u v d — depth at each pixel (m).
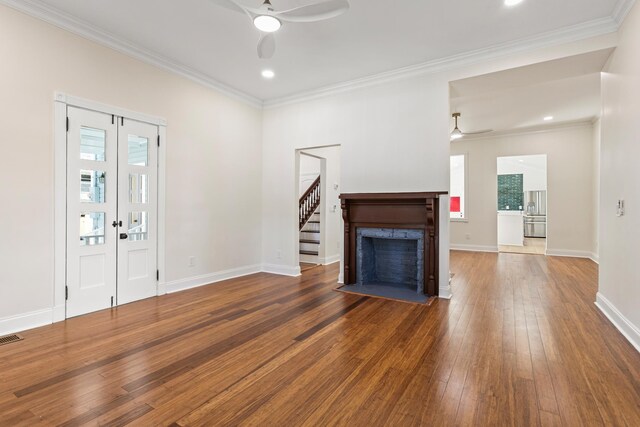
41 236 3.03
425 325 3.11
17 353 2.47
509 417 1.73
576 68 3.61
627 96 2.83
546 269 5.85
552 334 2.87
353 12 3.04
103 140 3.50
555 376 2.15
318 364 2.34
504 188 12.60
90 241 3.41
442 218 4.05
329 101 4.97
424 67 4.13
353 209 4.71
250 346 2.64
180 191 4.34
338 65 4.20
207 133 4.70
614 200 3.14
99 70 3.44
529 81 3.98
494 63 3.73
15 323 2.87
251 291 4.36
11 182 2.84
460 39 3.54
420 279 4.23
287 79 4.68
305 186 7.66
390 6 2.95
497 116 6.40
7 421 1.69
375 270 4.98
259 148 5.67
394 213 4.39
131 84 3.74
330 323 3.17
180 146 4.32
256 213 5.63
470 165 8.23
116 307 3.61
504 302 3.86
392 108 4.42
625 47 2.89
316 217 7.20
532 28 3.31
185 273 4.44
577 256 7.16
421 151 4.20
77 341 2.70
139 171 3.85
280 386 2.05
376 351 2.55
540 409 1.80
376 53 3.87
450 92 4.17
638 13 2.61
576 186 7.13
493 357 2.44
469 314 3.43
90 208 3.40
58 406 1.82
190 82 4.45
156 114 4.02
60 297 3.16
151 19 3.20
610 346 2.61
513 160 12.48
